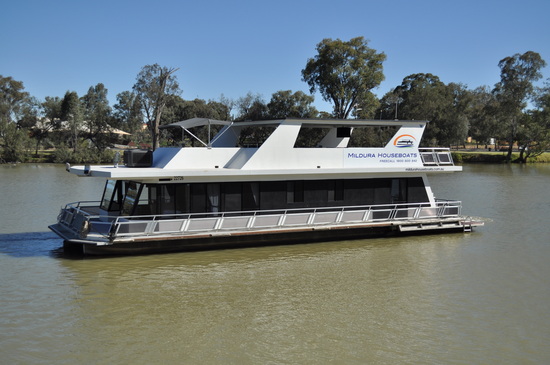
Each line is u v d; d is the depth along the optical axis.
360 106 68.25
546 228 26.59
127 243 18.50
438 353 11.45
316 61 66.50
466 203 37.28
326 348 11.62
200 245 19.45
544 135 86.50
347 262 18.77
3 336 11.95
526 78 89.50
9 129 84.44
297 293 15.28
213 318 13.26
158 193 18.98
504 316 13.69
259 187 20.50
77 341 11.76
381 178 22.72
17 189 43.12
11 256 18.86
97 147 98.25
